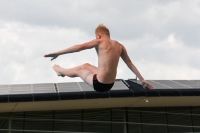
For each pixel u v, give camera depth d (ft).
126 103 127.65
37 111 130.82
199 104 137.18
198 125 139.64
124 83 127.85
